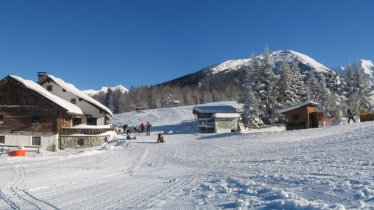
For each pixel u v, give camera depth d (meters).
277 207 7.16
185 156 23.05
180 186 11.32
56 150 39.97
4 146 34.16
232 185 10.39
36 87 43.00
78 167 19.66
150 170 17.09
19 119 40.62
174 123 66.31
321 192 8.20
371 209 6.38
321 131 30.53
